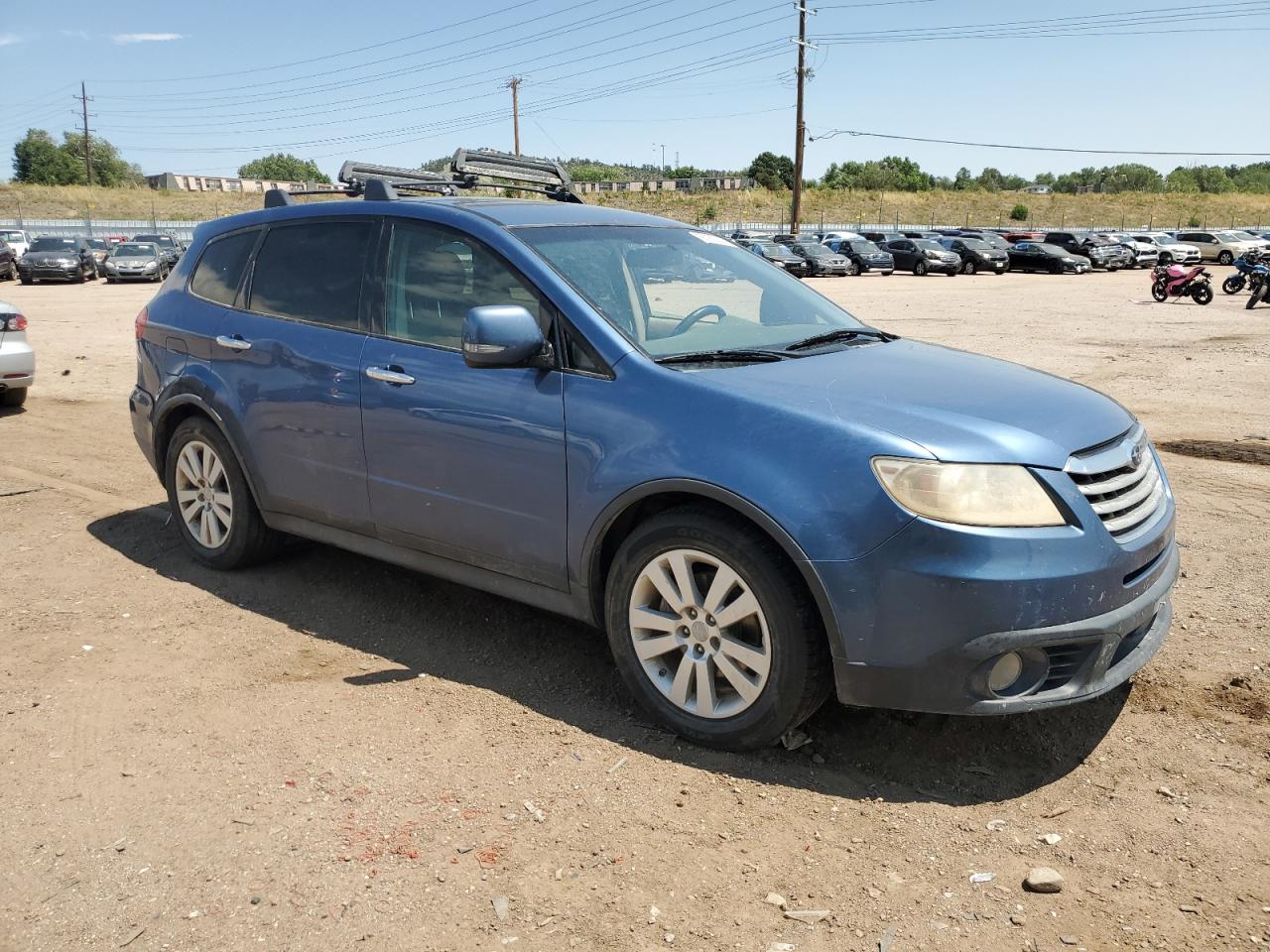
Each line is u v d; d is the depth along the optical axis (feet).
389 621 14.14
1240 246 139.95
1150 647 10.49
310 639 13.58
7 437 26.04
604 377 11.10
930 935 7.84
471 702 11.73
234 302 15.28
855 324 14.17
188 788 9.88
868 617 9.48
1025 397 10.82
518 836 9.11
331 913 8.12
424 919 8.04
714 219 233.96
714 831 9.20
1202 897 8.27
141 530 18.08
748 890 8.39
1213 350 44.80
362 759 10.43
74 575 15.85
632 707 11.63
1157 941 7.76
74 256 100.53
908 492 9.32
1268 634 13.30
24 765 10.34
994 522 9.23
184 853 8.89
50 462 23.27
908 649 9.42
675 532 10.43
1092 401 11.30
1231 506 19.19
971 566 9.15
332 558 16.49
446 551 12.74
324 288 14.06
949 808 9.59
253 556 15.75
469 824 9.28
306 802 9.64
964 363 12.26
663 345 11.59
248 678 12.35
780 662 9.93
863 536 9.41
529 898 8.27
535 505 11.57
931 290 96.32
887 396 10.44
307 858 8.80
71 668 12.58
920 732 10.96
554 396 11.30
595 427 10.94
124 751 10.61
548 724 11.21
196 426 15.66
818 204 247.09
